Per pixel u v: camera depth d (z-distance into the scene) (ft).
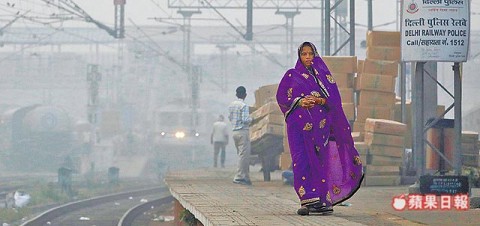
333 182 46.16
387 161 76.43
